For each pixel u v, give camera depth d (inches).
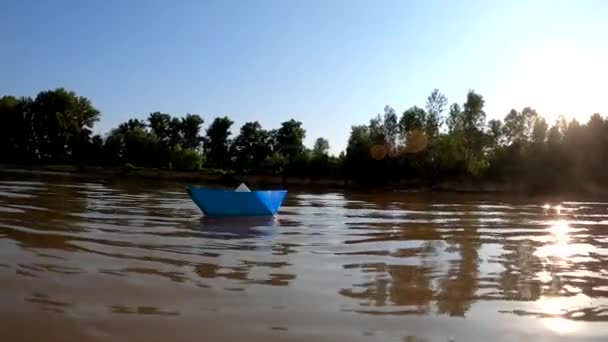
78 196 856.3
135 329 206.5
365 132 2332.7
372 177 2231.8
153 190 1162.0
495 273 349.1
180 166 2618.1
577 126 2167.8
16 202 684.1
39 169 2465.6
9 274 280.4
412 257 400.2
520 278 335.9
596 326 238.1
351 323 227.1
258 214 664.4
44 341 190.4
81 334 198.7
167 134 3432.6
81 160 2977.4
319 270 335.6
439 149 2154.3
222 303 248.2
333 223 625.9
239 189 655.8
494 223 698.8
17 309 223.3
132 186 1320.1
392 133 2260.1
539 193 1847.9
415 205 1039.0
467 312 252.5
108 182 1510.8
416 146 2187.5
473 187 2044.8
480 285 311.4
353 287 292.7
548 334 224.7
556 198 1531.7
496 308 261.9
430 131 2223.2
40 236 410.0
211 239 448.8
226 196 635.5
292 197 1199.6
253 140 3435.0
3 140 3043.8
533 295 291.9
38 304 231.8
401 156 2226.9
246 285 285.9
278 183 2234.3
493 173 2145.7
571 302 278.8
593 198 1563.7
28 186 1066.1
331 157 2347.4
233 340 200.2
